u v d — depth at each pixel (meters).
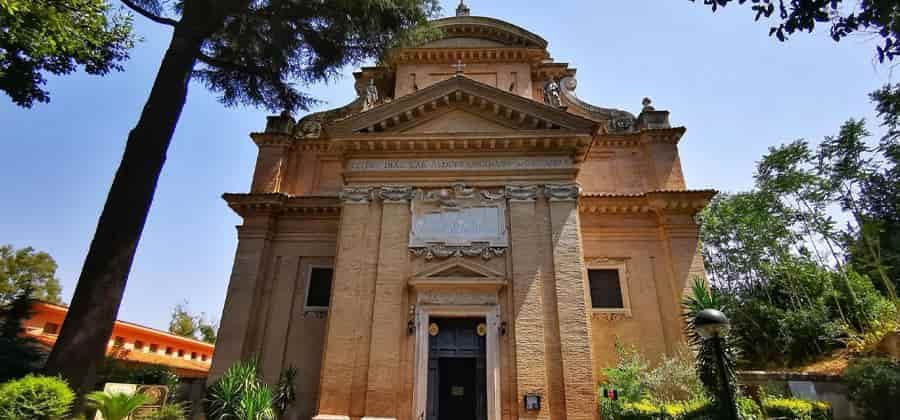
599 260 18.34
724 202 31.11
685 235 18.12
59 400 10.08
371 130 16.88
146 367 20.59
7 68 13.76
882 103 19.59
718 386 11.14
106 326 11.74
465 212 15.97
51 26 11.80
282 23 15.29
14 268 33.50
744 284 29.39
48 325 20.59
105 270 11.96
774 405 12.09
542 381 13.55
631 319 17.38
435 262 15.34
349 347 14.26
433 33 18.03
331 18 15.28
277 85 17.41
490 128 17.02
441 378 15.20
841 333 19.95
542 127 16.69
